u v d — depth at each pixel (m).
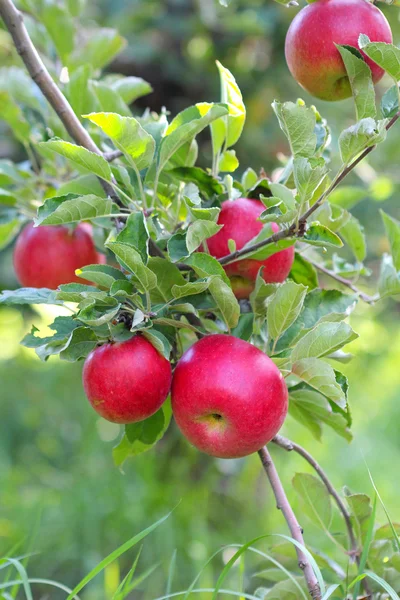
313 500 0.88
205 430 0.76
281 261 0.83
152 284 0.74
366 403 2.59
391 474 2.12
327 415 0.86
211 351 0.75
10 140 1.60
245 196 0.84
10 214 1.02
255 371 0.74
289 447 0.87
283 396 0.76
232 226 0.81
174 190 0.87
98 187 0.89
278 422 0.76
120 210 0.83
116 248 0.71
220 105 0.76
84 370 0.76
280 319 0.76
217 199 0.83
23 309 1.72
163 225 0.87
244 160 1.77
